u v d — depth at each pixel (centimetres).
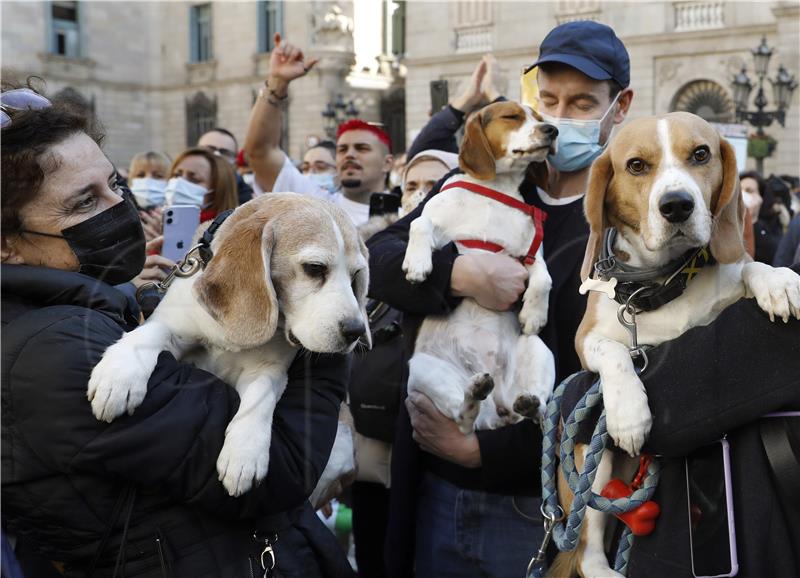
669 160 186
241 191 365
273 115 363
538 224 282
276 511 182
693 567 169
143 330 180
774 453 164
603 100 286
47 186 183
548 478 204
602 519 205
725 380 166
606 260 194
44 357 167
